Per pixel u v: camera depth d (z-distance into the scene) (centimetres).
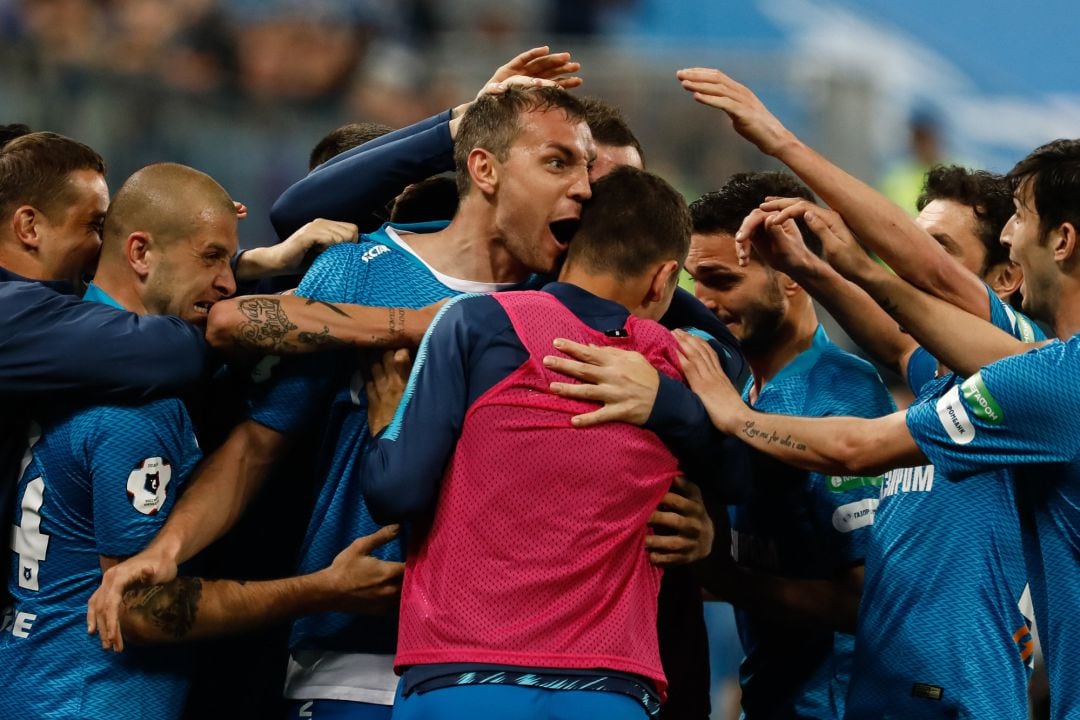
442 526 1052
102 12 3378
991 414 1078
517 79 1209
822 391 1329
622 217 1103
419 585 1059
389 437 1065
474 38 3806
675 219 1116
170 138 3312
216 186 1195
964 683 1186
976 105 4381
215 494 1152
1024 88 4581
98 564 1155
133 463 1119
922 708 1202
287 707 1205
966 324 1140
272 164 3450
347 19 3616
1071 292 1152
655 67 3294
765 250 1241
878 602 1247
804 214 1155
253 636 1309
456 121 1235
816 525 1327
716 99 1164
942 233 1385
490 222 1167
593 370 1052
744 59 3334
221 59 3466
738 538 1412
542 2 3941
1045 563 1124
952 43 4831
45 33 3309
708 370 1148
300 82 3522
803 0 4341
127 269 1174
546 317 1069
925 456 1120
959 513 1213
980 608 1198
